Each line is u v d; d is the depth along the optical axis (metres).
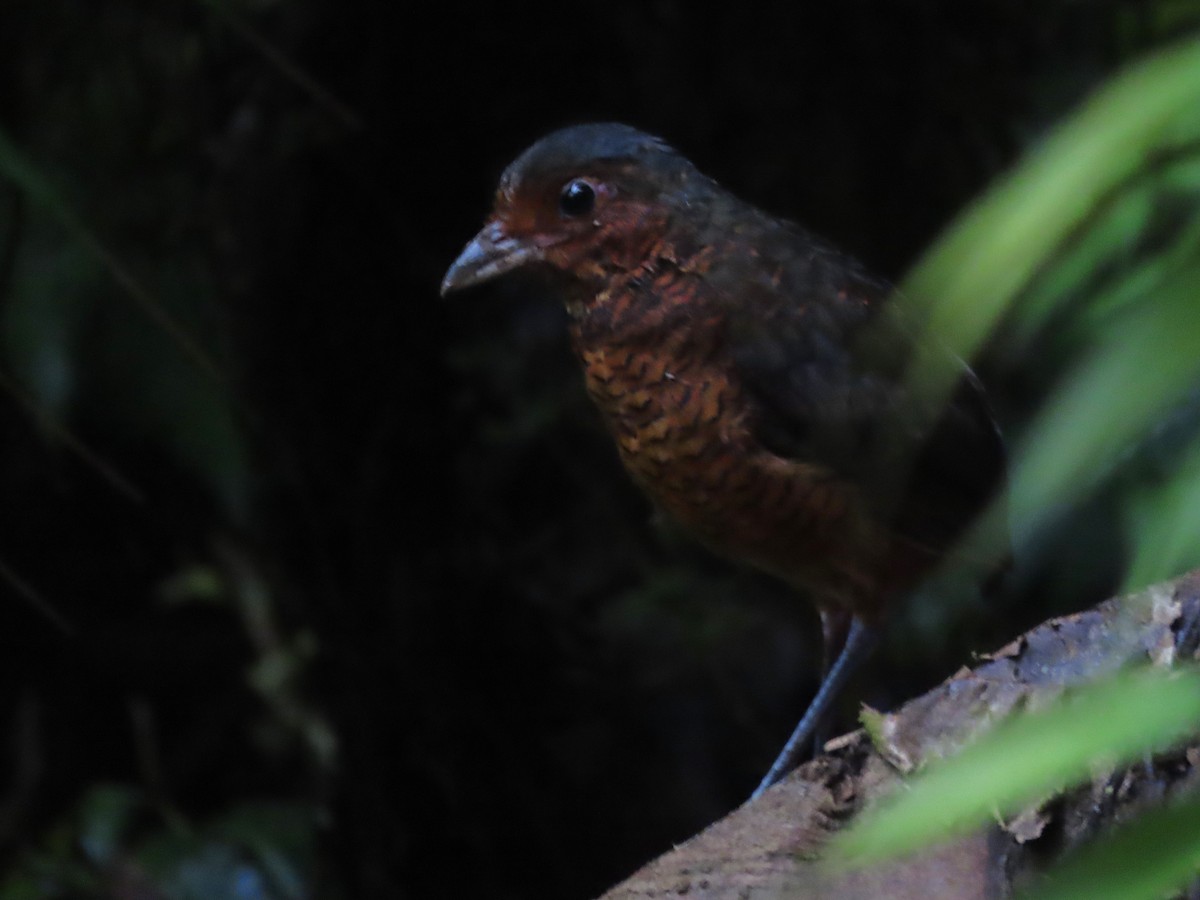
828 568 7.38
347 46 9.77
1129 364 2.38
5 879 11.38
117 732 13.05
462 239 10.12
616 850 10.42
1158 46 9.37
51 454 11.54
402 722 10.42
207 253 10.29
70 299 10.03
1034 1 9.88
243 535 10.96
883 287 7.63
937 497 7.33
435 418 10.24
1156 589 4.48
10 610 12.74
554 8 9.86
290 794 12.86
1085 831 4.02
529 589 10.34
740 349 7.05
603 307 7.23
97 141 10.38
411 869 10.52
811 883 3.78
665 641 10.30
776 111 10.18
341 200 10.03
